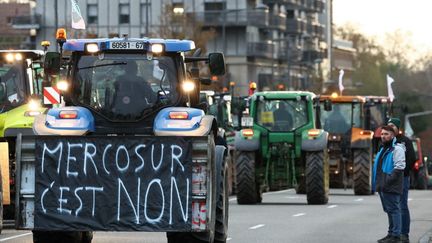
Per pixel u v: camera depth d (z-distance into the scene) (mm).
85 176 16500
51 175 16531
